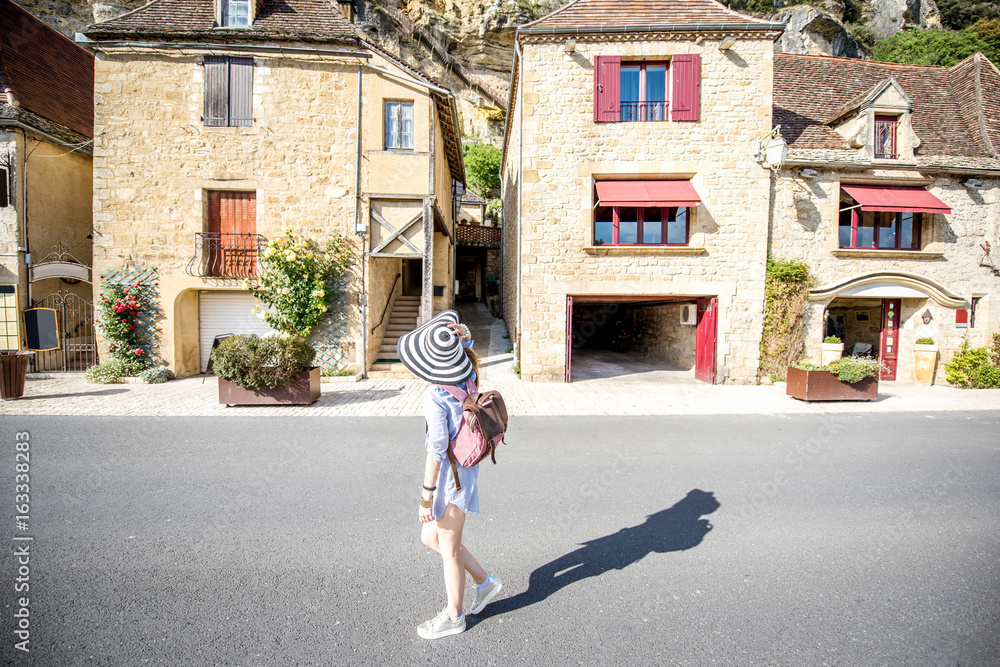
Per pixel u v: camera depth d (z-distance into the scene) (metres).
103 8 20.45
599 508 3.84
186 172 10.20
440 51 28.86
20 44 11.30
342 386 9.58
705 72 10.16
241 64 10.23
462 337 2.49
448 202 14.73
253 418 6.81
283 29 10.30
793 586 2.76
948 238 10.84
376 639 2.26
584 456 5.23
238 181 10.29
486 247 21.77
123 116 10.06
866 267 10.77
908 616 2.47
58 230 11.09
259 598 2.57
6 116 9.82
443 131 12.29
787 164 10.39
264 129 10.30
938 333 10.91
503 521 3.59
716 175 10.27
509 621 2.42
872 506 3.94
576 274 10.45
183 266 10.21
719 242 10.35
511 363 12.25
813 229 10.65
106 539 3.21
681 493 4.17
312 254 10.24
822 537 3.39
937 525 3.59
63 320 11.09
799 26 30.86
